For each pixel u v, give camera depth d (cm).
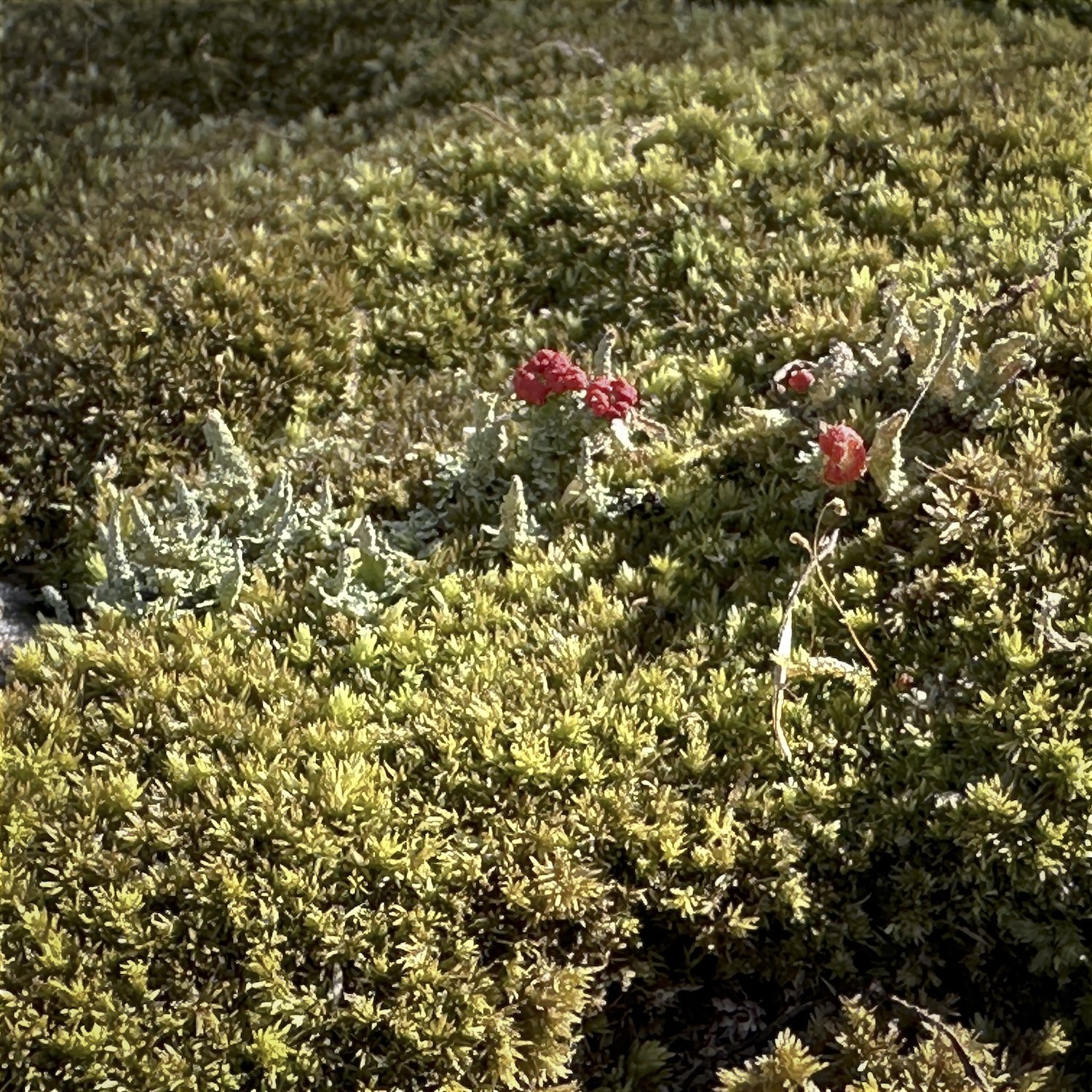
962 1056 17
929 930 18
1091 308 20
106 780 19
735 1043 18
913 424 20
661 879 18
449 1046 17
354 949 18
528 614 20
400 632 19
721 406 21
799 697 19
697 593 20
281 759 19
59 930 18
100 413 21
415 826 18
